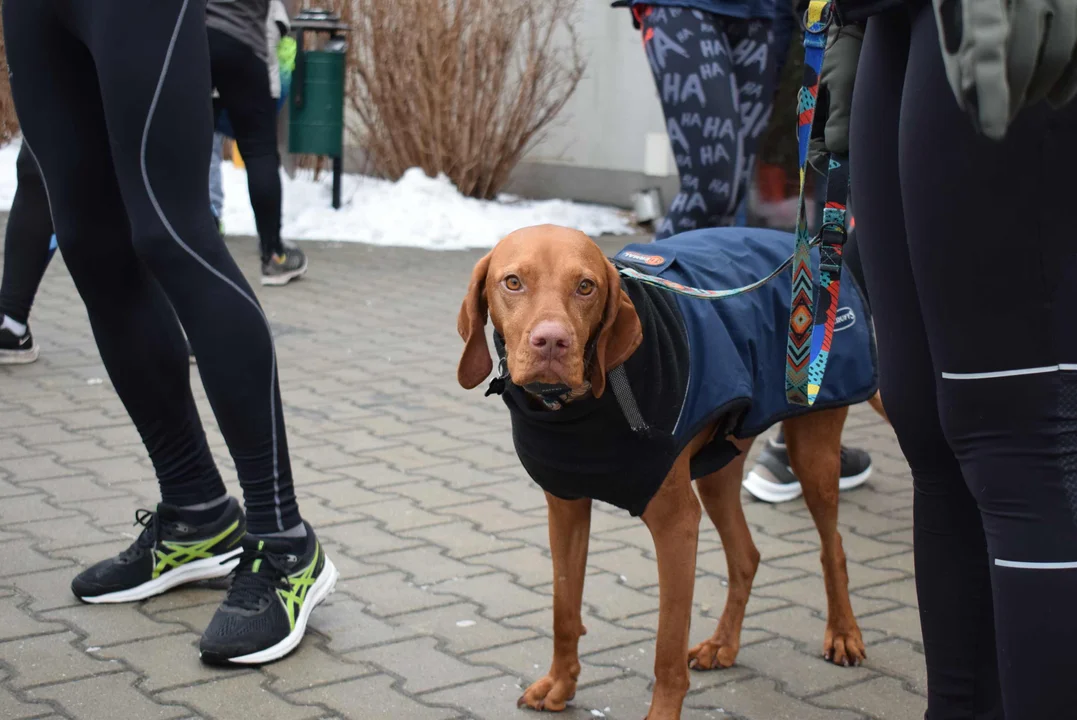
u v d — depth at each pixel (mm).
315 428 4676
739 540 2879
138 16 2559
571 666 2580
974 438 1715
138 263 2928
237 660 2705
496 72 9969
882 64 1919
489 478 4156
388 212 9570
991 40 1419
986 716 1999
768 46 4480
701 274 2674
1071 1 1401
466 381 2418
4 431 4449
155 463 3096
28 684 2590
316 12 9258
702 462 2648
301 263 7496
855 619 3088
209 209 2750
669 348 2387
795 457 2906
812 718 2584
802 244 2385
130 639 2852
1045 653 1632
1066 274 1612
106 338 2941
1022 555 1653
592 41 10406
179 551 3096
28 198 5203
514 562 3414
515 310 2250
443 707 2566
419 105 10094
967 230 1646
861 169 1982
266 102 6762
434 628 2971
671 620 2436
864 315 2918
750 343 2629
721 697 2686
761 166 5355
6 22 2783
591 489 2385
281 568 2826
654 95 10062
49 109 2795
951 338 1708
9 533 3479
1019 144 1587
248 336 2740
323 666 2748
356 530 3633
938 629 2012
